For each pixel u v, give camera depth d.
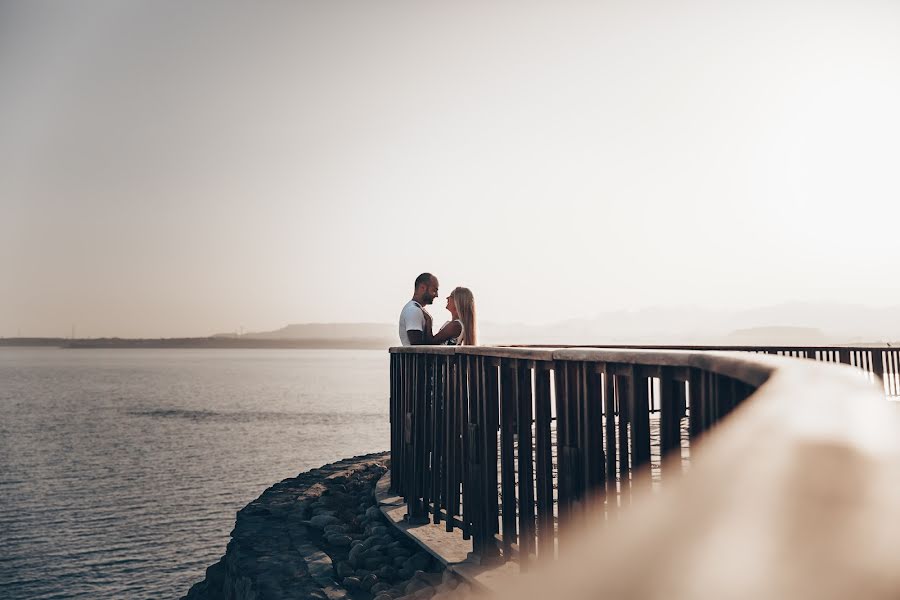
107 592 49.09
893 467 0.53
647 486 2.70
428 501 5.33
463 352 4.57
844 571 0.43
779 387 0.96
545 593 3.09
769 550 0.50
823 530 0.48
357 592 4.33
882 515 0.47
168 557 58.00
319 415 178.25
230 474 94.00
